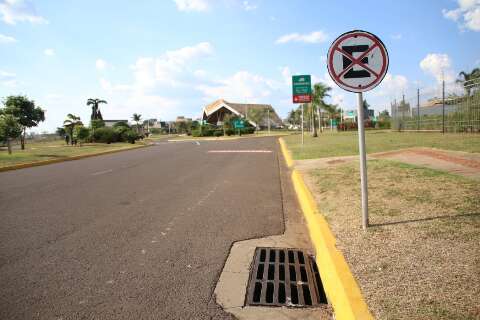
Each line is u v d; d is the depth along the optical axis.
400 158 10.13
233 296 3.31
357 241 4.00
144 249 4.52
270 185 9.07
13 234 5.21
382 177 7.43
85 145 35.22
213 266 3.97
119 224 5.65
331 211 5.37
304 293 3.45
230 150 22.31
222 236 5.00
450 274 3.05
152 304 3.17
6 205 7.20
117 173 12.02
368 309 2.63
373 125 56.38
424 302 2.66
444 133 20.89
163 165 14.29
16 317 2.99
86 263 4.09
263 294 3.33
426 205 5.07
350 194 6.34
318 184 7.62
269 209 6.53
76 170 13.38
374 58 4.23
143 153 22.42
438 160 8.99
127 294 3.35
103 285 3.54
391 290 2.87
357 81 4.26
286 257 4.25
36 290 3.45
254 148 23.83
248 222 5.68
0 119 20.98
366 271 3.23
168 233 5.16
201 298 3.27
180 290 3.42
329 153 14.34
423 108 25.44
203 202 7.14
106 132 39.62
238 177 10.47
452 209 4.76
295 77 20.98
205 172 11.75
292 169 11.60
